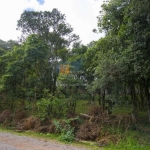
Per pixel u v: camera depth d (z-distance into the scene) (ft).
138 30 34.14
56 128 40.55
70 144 33.19
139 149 29.12
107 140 33.04
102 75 36.65
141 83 42.11
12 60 63.36
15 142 34.30
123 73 36.45
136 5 32.14
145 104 61.57
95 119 41.86
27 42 64.80
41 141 35.22
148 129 38.86
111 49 40.42
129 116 42.83
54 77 72.23
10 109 60.18
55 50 84.69
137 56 32.68
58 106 49.01
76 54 73.67
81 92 59.52
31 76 63.21
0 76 64.23
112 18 40.93
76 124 41.98
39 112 51.52
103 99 49.55
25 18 87.66
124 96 42.93
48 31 88.79
